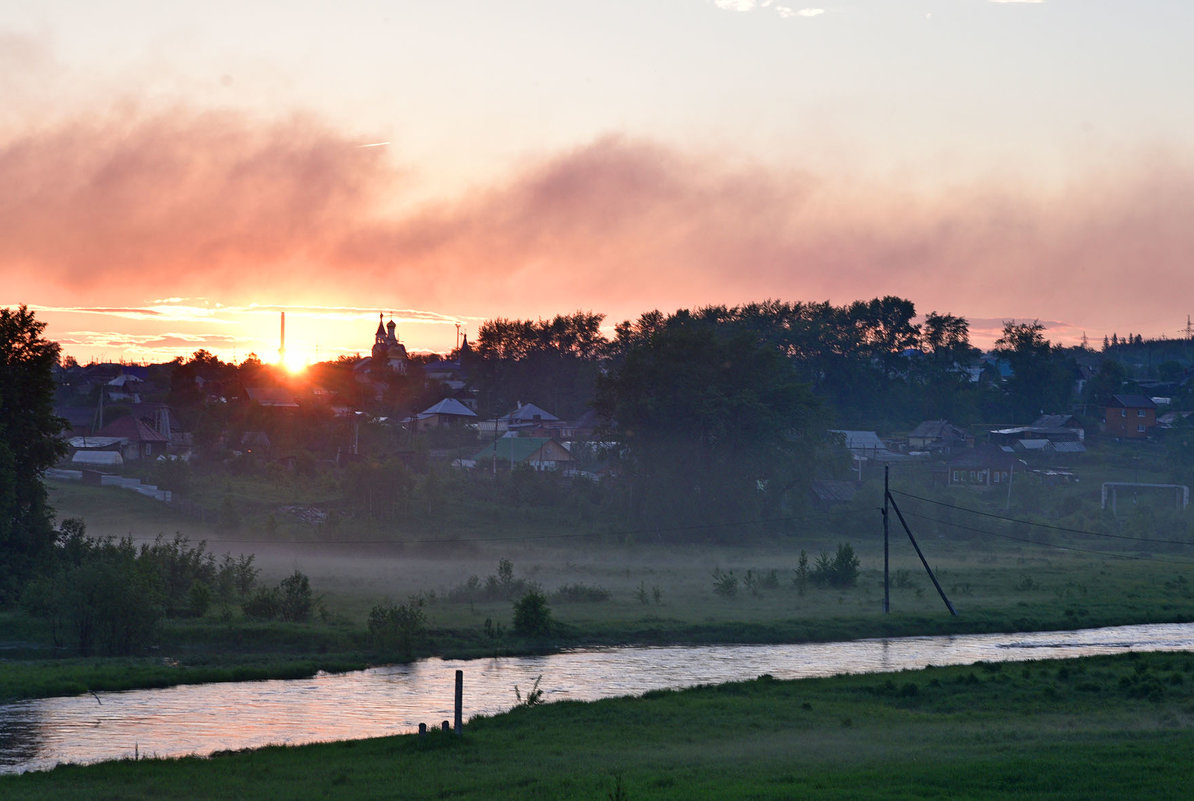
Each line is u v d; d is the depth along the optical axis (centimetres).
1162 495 15850
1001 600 7581
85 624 5234
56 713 3984
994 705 3756
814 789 2264
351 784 2578
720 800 2178
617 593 7794
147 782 2641
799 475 13250
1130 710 3603
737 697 3962
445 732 3155
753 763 2662
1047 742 2870
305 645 5516
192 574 6750
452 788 2492
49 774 2780
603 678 4872
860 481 15075
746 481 12862
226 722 3850
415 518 11575
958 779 2323
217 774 2741
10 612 6000
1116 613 7100
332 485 12369
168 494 11350
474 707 4166
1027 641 6238
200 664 5009
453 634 5841
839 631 6369
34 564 6750
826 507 14038
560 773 2633
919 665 5272
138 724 3800
